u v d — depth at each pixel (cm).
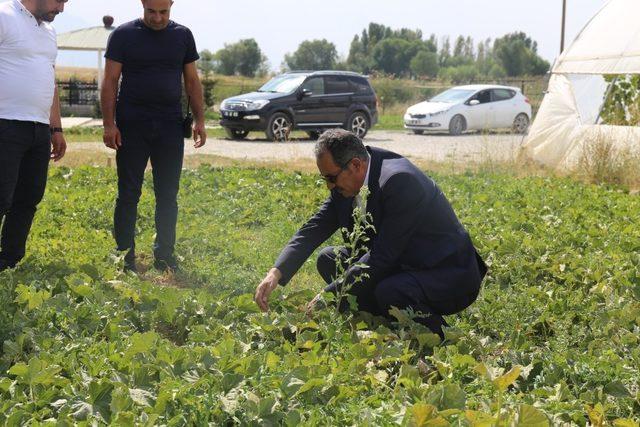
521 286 623
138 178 688
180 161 693
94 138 2172
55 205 938
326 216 514
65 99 3366
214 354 416
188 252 764
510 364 440
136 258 754
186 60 692
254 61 7531
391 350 435
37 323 462
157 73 672
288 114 2269
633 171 1381
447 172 1479
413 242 493
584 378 427
